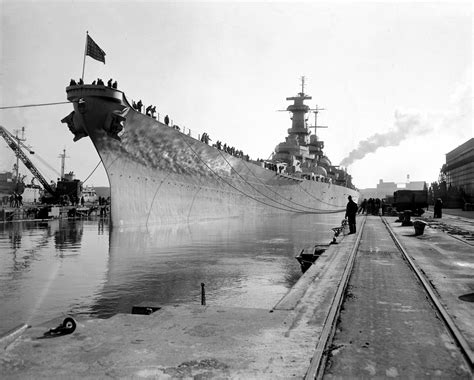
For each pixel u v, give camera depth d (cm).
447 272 961
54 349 473
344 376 411
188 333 528
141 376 406
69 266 1502
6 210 3678
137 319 584
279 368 426
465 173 6894
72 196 5069
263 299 1091
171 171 3147
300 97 6222
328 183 6619
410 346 492
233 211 4262
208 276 1357
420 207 3972
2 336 489
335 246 1448
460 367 433
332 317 596
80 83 2286
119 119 2334
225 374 411
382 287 812
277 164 5053
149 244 2130
